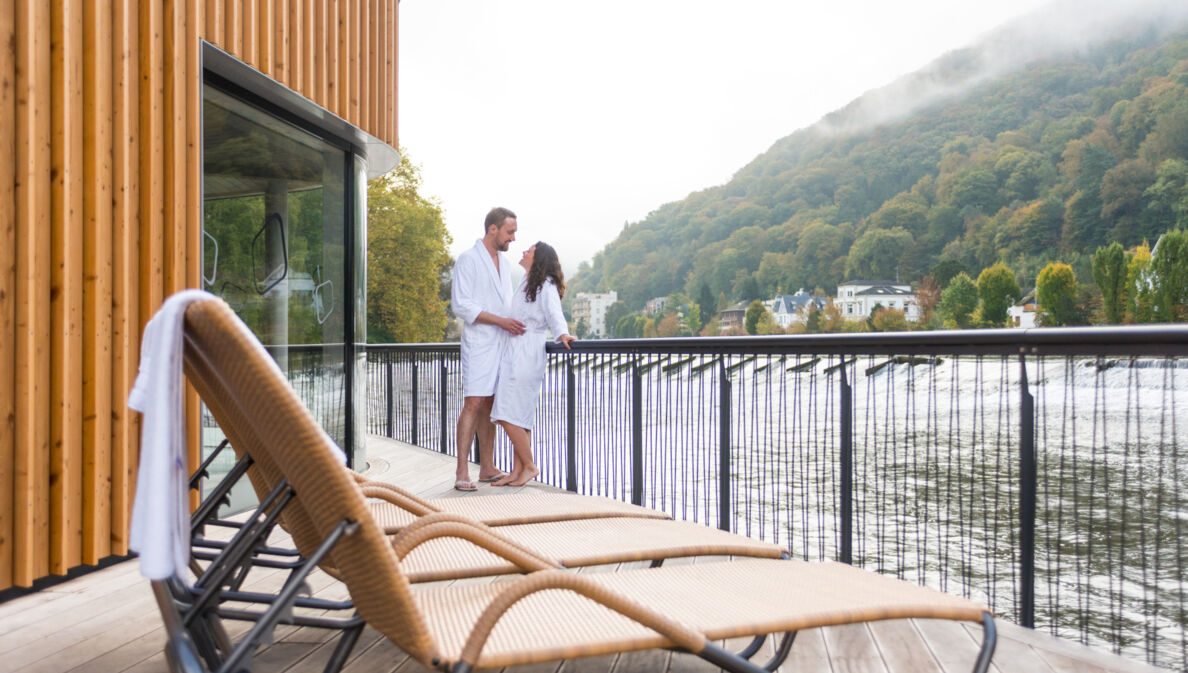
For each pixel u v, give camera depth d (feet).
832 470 9.69
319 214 16.70
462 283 14.87
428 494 14.90
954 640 7.02
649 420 12.55
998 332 7.16
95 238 9.23
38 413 8.59
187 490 3.86
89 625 7.68
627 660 6.73
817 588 5.21
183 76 10.79
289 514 5.17
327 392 17.04
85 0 9.16
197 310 3.50
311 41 14.64
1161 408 6.82
